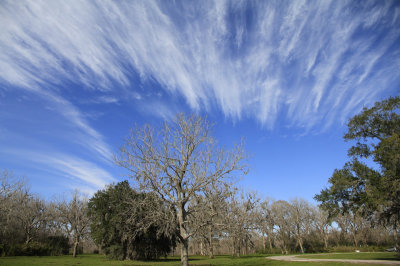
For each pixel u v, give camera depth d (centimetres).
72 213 5347
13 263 2938
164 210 1875
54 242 5856
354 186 2470
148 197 1864
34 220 5800
